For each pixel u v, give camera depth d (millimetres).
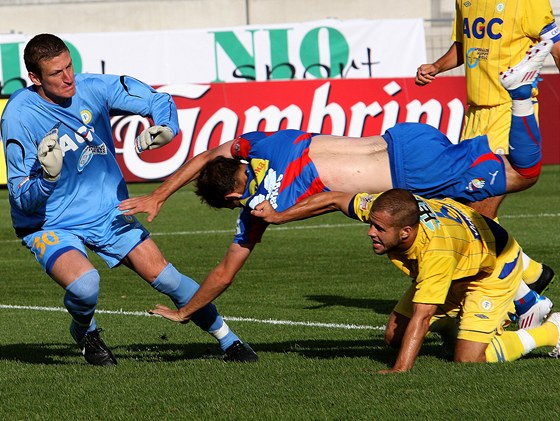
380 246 19328
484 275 20922
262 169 20375
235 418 16828
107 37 82438
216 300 33281
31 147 21062
